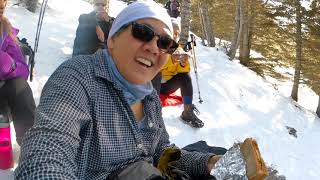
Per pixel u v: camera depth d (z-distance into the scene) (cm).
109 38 67
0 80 116
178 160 81
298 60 641
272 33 749
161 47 65
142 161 67
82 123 60
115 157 65
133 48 64
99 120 63
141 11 65
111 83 64
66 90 60
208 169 78
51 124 55
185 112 227
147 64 66
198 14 956
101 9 216
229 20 915
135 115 71
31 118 119
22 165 51
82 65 64
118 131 65
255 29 759
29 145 53
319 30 635
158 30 65
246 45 752
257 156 65
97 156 63
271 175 71
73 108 59
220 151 90
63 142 54
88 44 211
